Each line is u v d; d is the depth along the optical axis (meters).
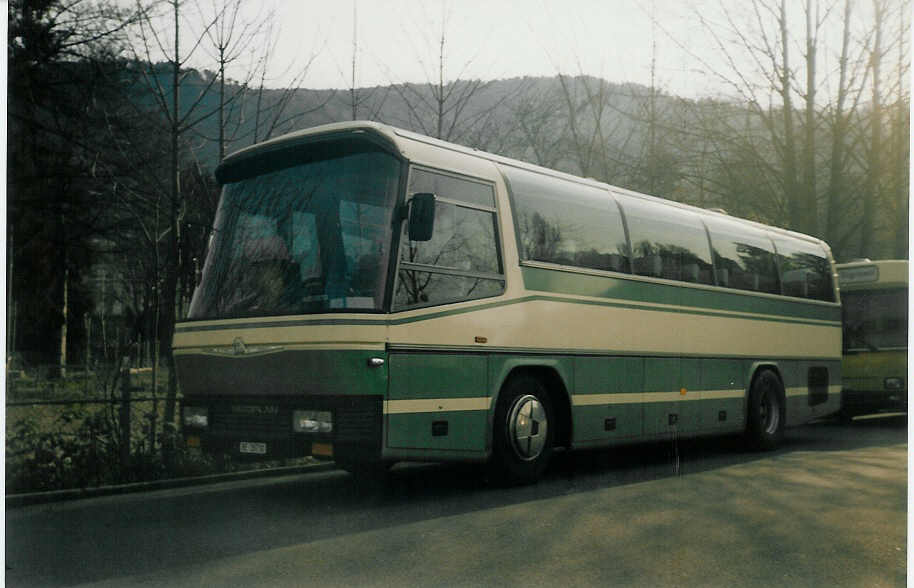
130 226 11.04
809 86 20.61
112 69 10.45
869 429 16.25
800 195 21.11
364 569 5.52
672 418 10.75
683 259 11.27
